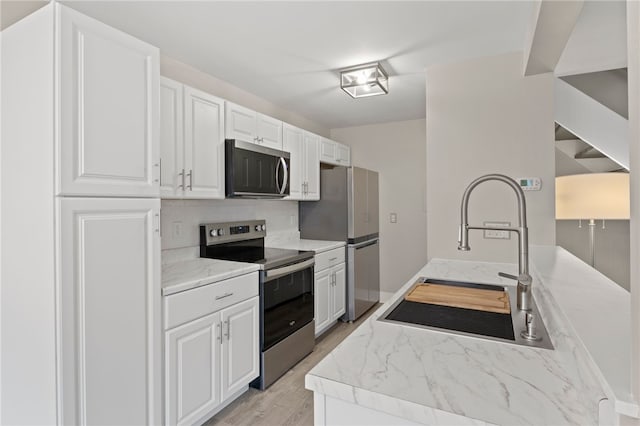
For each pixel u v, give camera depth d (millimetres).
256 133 2799
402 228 4309
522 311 1273
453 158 2516
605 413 547
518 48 2295
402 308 1389
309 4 1789
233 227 2916
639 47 475
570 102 2729
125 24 1963
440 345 990
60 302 1291
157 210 1649
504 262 2361
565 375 810
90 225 1386
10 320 1461
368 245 4086
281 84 2949
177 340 1775
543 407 683
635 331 488
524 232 1229
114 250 1469
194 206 2654
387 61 2486
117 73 1480
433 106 2578
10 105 1434
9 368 1471
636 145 484
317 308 3164
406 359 900
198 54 2371
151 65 1625
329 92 3170
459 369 844
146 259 1600
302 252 2936
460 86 2498
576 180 2387
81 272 1354
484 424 640
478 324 1226
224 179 2486
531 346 979
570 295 1019
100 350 1417
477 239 2438
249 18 1914
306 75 2746
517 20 1946
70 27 1319
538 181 2287
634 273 492
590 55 2139
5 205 1451
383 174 4410
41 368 1344
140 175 1572
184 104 2174
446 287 1630
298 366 2730
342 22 1969
